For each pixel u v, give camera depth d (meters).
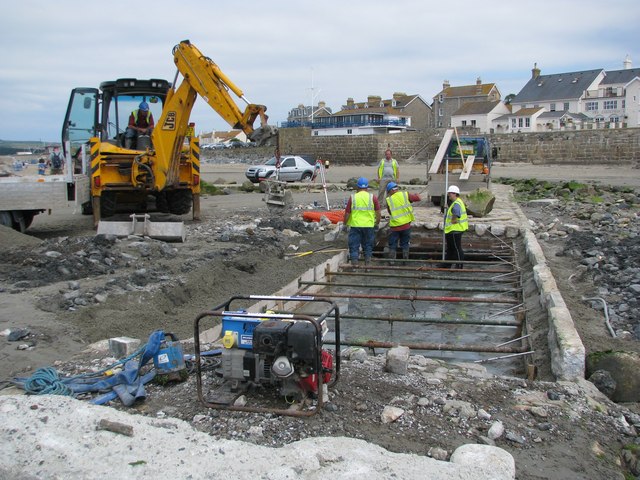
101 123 14.30
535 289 9.11
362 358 6.05
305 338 4.33
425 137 53.50
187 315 7.89
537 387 5.28
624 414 4.95
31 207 12.72
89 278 8.72
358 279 11.20
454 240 11.92
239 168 49.78
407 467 3.62
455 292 10.23
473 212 14.68
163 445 3.84
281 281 9.91
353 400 4.80
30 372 5.60
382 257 13.73
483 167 17.25
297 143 56.44
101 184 13.39
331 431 4.30
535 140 44.75
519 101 76.31
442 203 15.84
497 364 7.26
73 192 13.08
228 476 3.49
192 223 14.91
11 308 7.31
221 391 4.91
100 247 10.02
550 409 4.83
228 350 4.71
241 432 4.27
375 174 39.19
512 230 13.39
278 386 4.77
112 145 13.69
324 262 11.34
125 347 5.81
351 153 52.91
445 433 4.36
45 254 9.55
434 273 11.59
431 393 5.01
